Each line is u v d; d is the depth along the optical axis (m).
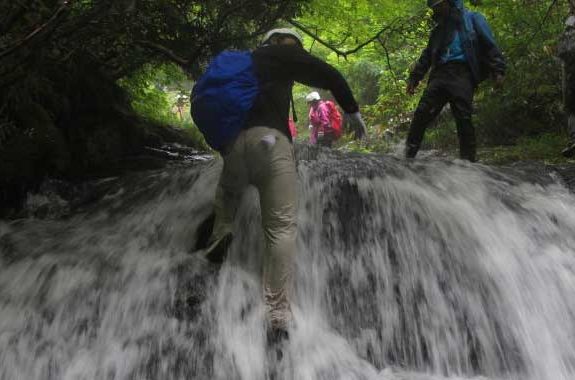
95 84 6.75
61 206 5.08
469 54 5.16
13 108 4.96
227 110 2.96
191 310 3.30
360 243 3.75
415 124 5.40
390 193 4.02
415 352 3.37
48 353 3.18
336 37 9.33
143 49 6.29
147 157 6.70
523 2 7.79
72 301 3.50
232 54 3.09
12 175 4.95
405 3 8.20
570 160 5.80
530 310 3.49
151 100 10.59
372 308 3.50
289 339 3.04
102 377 3.05
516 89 7.73
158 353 3.13
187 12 6.23
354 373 3.06
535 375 3.28
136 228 4.29
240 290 3.38
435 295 3.54
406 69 10.86
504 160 6.22
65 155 5.52
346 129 10.63
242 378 2.98
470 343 3.37
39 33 3.81
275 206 3.02
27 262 3.92
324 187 4.06
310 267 3.62
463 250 3.70
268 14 6.61
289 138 3.10
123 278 3.62
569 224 4.06
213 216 4.03
